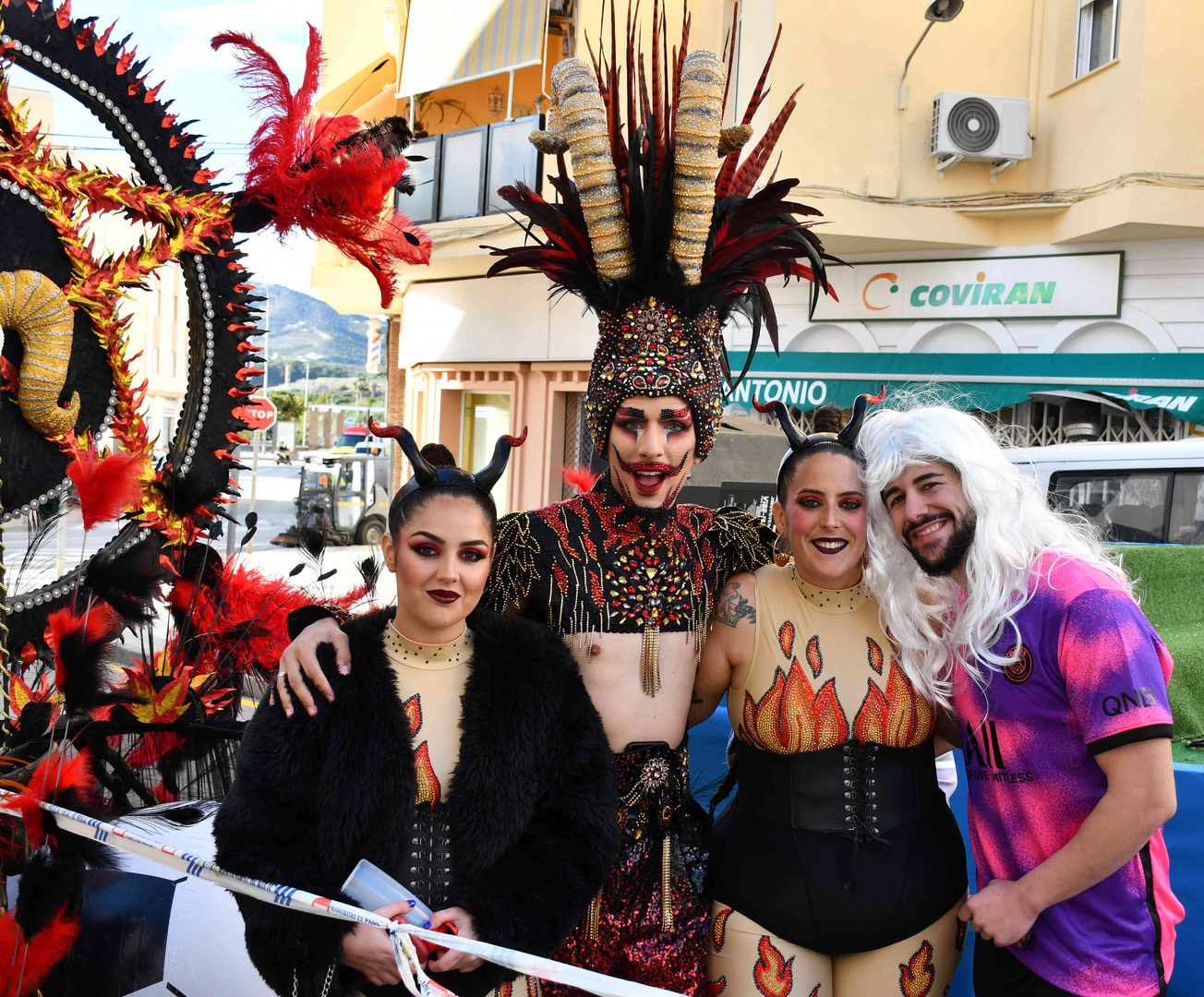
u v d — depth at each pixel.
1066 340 8.29
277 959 1.48
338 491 14.20
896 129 8.48
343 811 1.56
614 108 2.04
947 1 7.74
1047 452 4.87
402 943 1.41
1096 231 7.86
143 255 2.85
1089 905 1.63
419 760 1.65
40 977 1.90
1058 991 1.62
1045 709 1.67
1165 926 1.64
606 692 1.92
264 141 3.05
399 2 11.98
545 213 2.05
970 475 1.73
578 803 1.67
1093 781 1.64
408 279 11.96
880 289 8.84
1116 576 1.72
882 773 1.87
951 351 8.68
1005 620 1.70
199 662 2.90
